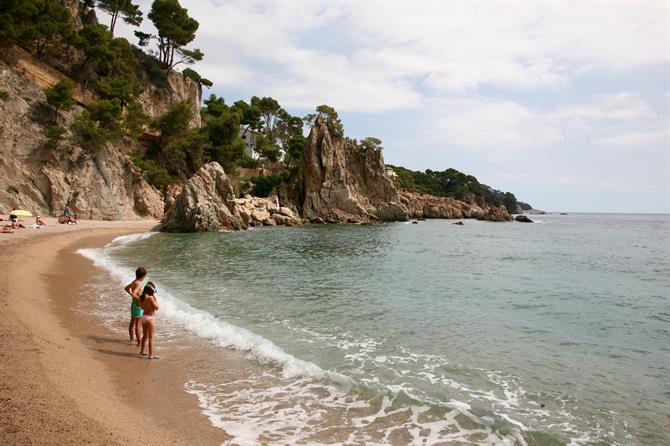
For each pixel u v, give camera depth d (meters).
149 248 35.62
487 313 16.62
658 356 11.92
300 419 7.87
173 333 13.07
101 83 69.25
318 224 86.06
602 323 15.46
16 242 28.67
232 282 22.27
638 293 21.28
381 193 105.19
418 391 9.27
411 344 12.61
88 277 21.14
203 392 8.89
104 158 61.41
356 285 22.16
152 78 90.31
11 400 6.99
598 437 7.55
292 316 15.63
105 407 7.57
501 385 9.74
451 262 32.69
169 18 90.31
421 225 90.56
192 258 30.91
